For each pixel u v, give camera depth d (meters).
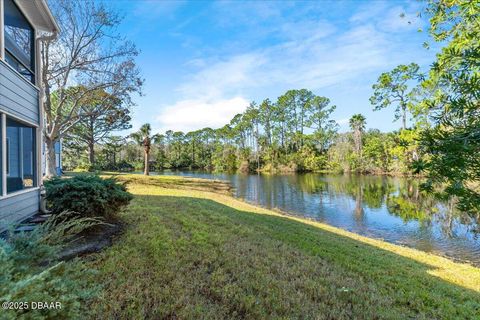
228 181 27.62
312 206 14.37
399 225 10.54
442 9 3.27
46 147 14.73
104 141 28.19
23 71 5.55
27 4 5.22
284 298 3.02
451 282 4.41
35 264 1.96
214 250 4.29
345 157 40.56
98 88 15.41
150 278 3.15
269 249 4.75
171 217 6.28
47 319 1.47
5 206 4.19
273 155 47.16
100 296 2.37
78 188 4.49
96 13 14.63
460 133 1.43
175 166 56.34
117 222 5.25
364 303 3.14
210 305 2.73
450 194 1.45
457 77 1.68
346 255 5.16
